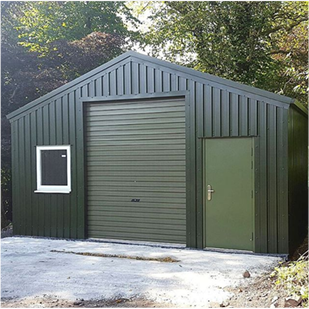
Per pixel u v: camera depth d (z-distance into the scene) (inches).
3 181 484.7
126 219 283.9
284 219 236.7
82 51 570.9
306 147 328.2
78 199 294.5
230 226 250.2
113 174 288.7
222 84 251.0
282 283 167.5
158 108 275.0
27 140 312.0
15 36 556.4
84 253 246.1
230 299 160.1
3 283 185.2
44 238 301.4
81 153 293.4
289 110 242.7
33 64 535.8
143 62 274.5
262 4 509.0
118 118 287.6
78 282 184.9
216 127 252.8
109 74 285.3
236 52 503.8
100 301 160.4
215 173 254.7
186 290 171.0
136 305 154.9
